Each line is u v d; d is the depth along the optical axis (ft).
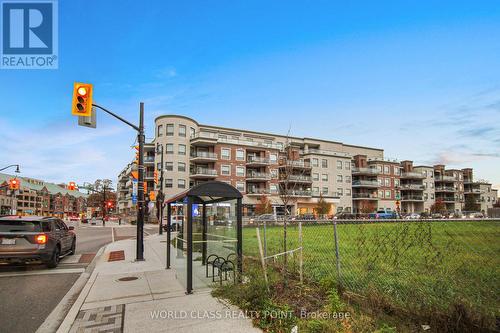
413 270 21.90
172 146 190.08
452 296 16.03
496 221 18.02
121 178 329.31
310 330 14.96
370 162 269.85
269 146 211.20
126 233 100.42
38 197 474.90
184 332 15.71
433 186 302.25
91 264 39.09
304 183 223.71
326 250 35.60
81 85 35.40
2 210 295.48
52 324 18.57
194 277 27.35
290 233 62.95
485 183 360.48
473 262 21.95
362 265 25.32
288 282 22.09
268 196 200.95
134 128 43.52
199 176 192.44
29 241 33.65
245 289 20.48
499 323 13.46
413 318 15.40
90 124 36.58
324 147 263.29
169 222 34.19
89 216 262.06
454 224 25.64
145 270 32.71
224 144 197.36
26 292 25.70
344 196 239.91
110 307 20.17
